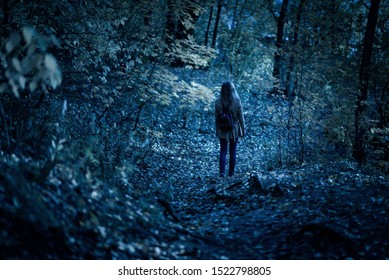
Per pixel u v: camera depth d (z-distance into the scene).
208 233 4.98
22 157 4.18
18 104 6.10
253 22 22.98
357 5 13.06
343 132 10.31
